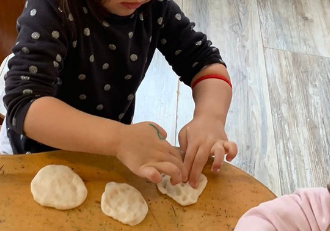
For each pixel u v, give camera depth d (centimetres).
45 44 60
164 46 82
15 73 59
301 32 185
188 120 142
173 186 58
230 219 55
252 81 159
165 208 55
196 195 57
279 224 52
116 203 54
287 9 195
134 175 59
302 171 134
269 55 171
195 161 62
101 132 57
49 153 59
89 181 57
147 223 53
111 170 59
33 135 59
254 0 196
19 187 54
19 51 60
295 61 170
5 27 78
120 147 57
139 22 74
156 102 145
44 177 55
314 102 156
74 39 67
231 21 183
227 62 165
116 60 74
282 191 128
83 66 71
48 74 61
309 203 55
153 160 57
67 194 54
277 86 159
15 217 51
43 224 51
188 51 81
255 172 131
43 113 58
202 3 189
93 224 52
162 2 76
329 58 175
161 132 60
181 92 150
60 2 62
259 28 183
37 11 61
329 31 188
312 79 164
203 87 77
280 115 149
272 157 136
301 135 144
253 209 54
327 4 202
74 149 59
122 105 83
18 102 58
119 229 52
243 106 150
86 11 67
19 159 57
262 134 142
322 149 141
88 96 77
